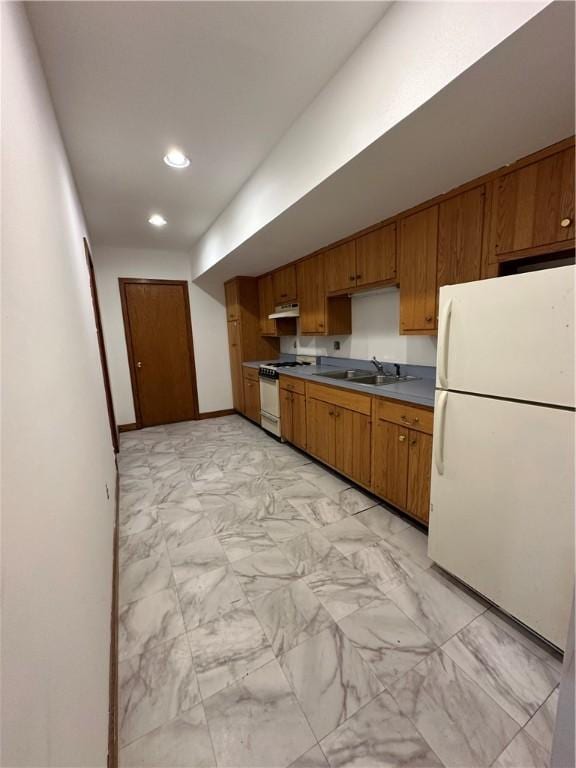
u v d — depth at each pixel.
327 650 1.33
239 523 2.25
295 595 1.61
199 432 4.45
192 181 2.57
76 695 0.74
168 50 1.39
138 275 4.57
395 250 2.31
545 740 1.02
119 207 2.98
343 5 1.23
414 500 2.07
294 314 3.67
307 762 0.99
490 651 1.31
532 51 0.97
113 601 1.52
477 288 1.35
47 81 1.51
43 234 1.06
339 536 2.06
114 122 1.84
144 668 1.28
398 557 1.86
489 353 1.34
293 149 1.95
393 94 1.29
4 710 0.41
